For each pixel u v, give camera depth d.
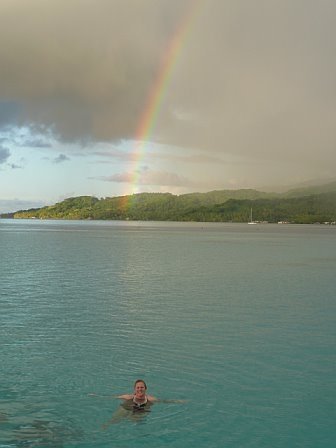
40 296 33.91
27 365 18.50
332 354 20.19
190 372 17.81
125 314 27.94
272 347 21.14
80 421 13.84
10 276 45.06
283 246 100.94
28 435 13.02
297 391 16.11
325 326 25.28
